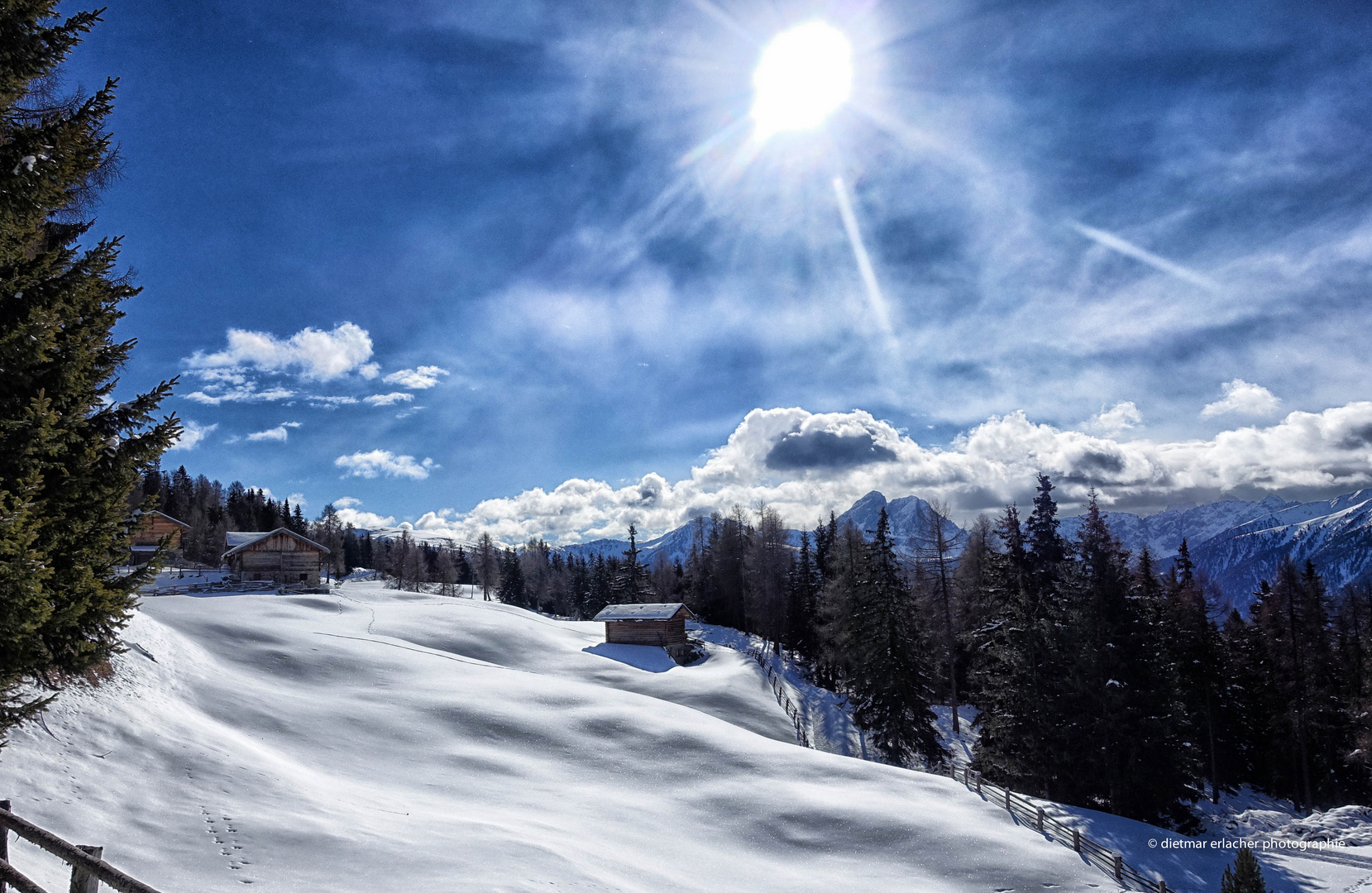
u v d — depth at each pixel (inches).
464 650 1781.5
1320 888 836.6
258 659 1184.8
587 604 4015.8
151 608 1376.7
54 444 346.3
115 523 395.5
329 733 876.6
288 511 5388.8
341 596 2325.3
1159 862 891.4
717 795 905.5
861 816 870.4
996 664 1487.5
